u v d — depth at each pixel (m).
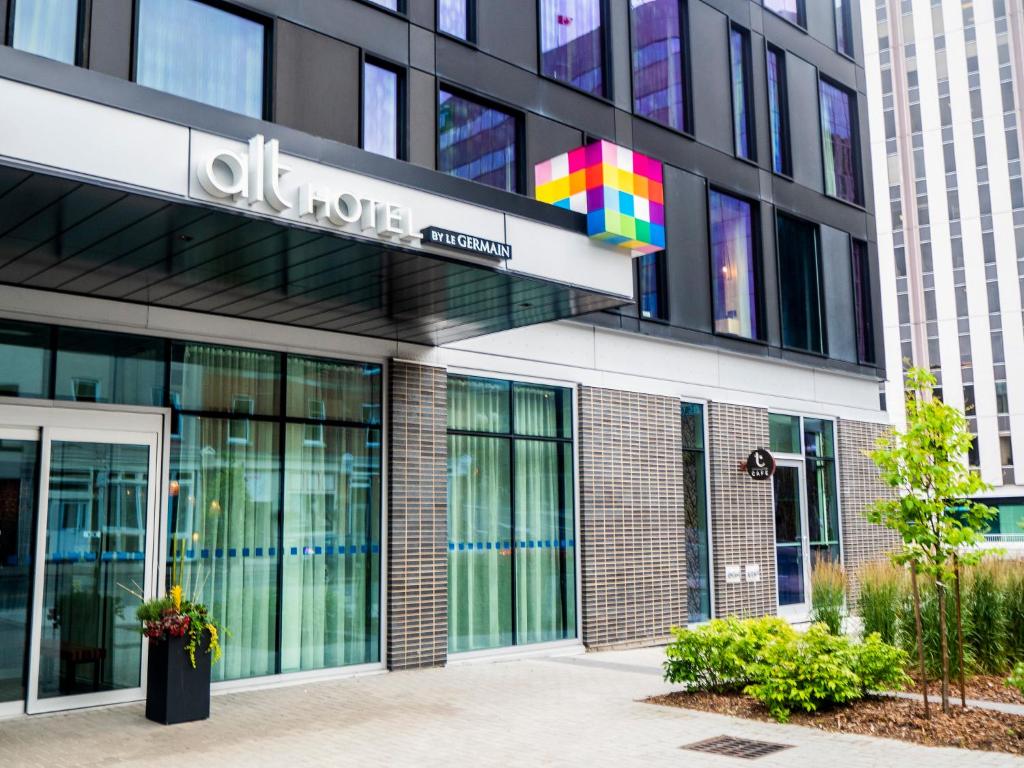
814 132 19.19
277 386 10.81
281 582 10.62
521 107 13.34
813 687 8.62
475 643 12.35
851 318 19.39
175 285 9.04
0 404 8.72
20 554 8.80
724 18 17.34
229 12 10.52
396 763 7.14
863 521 18.86
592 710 9.12
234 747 7.62
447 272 8.96
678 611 14.66
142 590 9.52
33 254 7.97
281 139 7.62
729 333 16.38
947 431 8.44
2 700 8.59
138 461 9.62
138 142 6.72
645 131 15.35
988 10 66.56
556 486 13.58
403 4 12.18
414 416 11.79
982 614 10.98
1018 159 64.62
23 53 6.25
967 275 65.69
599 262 10.14
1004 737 7.68
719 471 15.86
